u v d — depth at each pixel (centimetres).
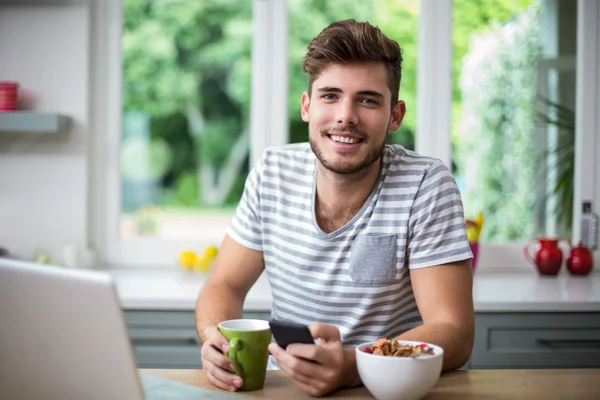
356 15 306
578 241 297
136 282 264
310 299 157
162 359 235
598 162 300
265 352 124
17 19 285
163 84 484
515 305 233
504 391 123
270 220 161
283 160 162
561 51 301
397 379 112
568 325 236
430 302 145
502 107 302
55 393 98
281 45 299
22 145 286
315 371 117
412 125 304
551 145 303
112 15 295
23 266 96
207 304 158
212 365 125
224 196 695
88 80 288
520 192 303
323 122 143
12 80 286
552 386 126
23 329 97
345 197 152
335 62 141
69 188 287
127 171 536
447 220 149
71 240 288
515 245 300
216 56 477
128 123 453
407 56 303
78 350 95
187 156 683
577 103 300
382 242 151
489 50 301
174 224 605
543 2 300
